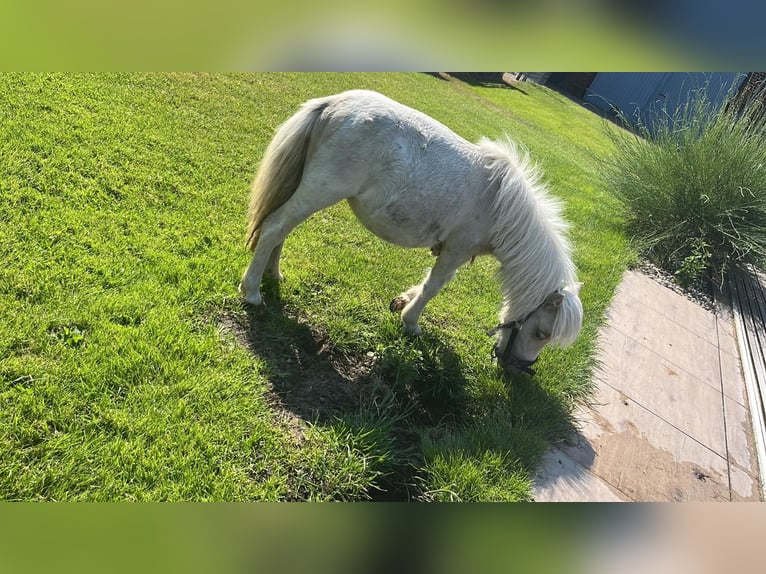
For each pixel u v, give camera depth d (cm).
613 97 2156
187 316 295
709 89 1420
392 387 313
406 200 291
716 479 364
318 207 291
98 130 422
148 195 378
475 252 331
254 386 272
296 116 288
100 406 226
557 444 337
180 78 598
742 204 696
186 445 226
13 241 285
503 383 350
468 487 261
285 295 343
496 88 1725
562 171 952
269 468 236
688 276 677
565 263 321
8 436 202
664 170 744
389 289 403
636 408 407
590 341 448
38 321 248
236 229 390
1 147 347
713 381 489
